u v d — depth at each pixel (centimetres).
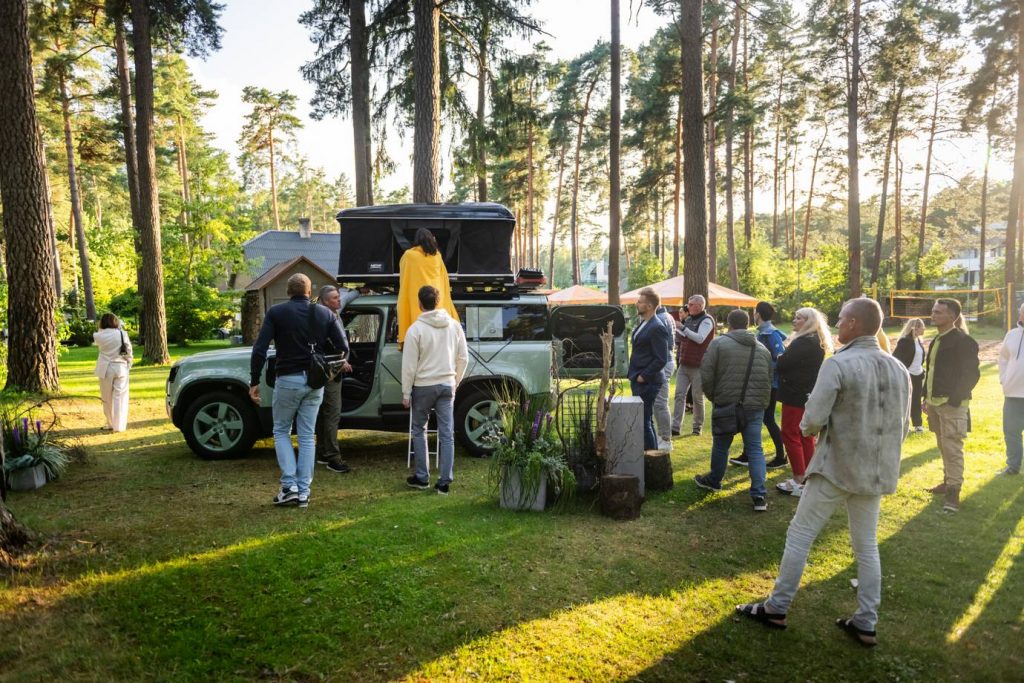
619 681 297
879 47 2667
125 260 3525
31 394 1076
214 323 2919
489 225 719
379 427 687
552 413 622
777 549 459
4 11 1038
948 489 546
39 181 1096
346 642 322
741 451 770
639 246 5897
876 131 3531
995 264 4812
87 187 5294
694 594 385
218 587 371
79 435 825
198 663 300
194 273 2875
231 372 680
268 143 5253
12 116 1062
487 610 356
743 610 361
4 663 296
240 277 3647
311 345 520
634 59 3897
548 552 437
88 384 1389
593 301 2433
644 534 480
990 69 2597
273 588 373
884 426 326
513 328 705
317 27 1452
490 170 1731
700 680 300
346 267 716
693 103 1336
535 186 4897
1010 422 655
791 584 342
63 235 3397
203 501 533
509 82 1377
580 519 508
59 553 412
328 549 427
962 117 3484
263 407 678
